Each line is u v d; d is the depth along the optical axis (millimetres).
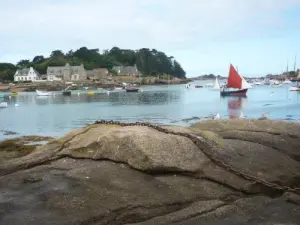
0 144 14508
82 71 158125
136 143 6918
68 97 89250
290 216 5434
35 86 130625
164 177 6367
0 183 6230
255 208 5629
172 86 163000
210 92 103188
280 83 144625
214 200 5738
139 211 5273
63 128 32625
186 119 36875
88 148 7379
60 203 5398
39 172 6652
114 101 70438
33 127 33531
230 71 75875
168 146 6930
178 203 5574
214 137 8016
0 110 54188
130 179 6211
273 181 6676
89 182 6074
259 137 8938
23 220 4938
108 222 5039
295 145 8789
